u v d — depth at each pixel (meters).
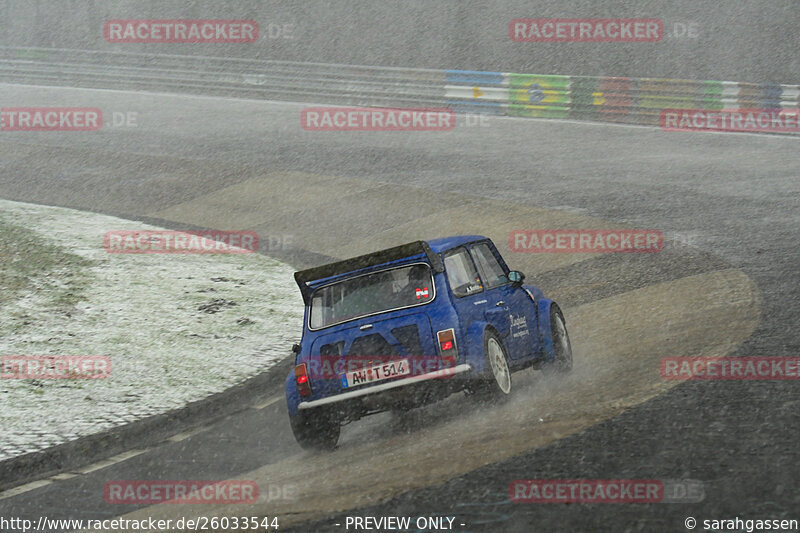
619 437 14.47
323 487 14.45
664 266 32.59
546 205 46.19
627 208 44.22
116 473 17.55
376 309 18.14
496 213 45.28
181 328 28.72
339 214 48.00
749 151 58.09
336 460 16.73
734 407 15.55
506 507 11.89
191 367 24.67
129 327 28.75
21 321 28.98
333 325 18.19
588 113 73.44
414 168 57.56
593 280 32.16
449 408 19.30
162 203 52.72
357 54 135.75
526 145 63.78
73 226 44.59
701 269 31.27
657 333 23.39
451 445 15.66
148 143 67.88
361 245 42.22
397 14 137.50
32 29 138.88
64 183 57.88
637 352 21.55
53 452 18.28
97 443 19.14
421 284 18.19
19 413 21.03
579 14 130.12
